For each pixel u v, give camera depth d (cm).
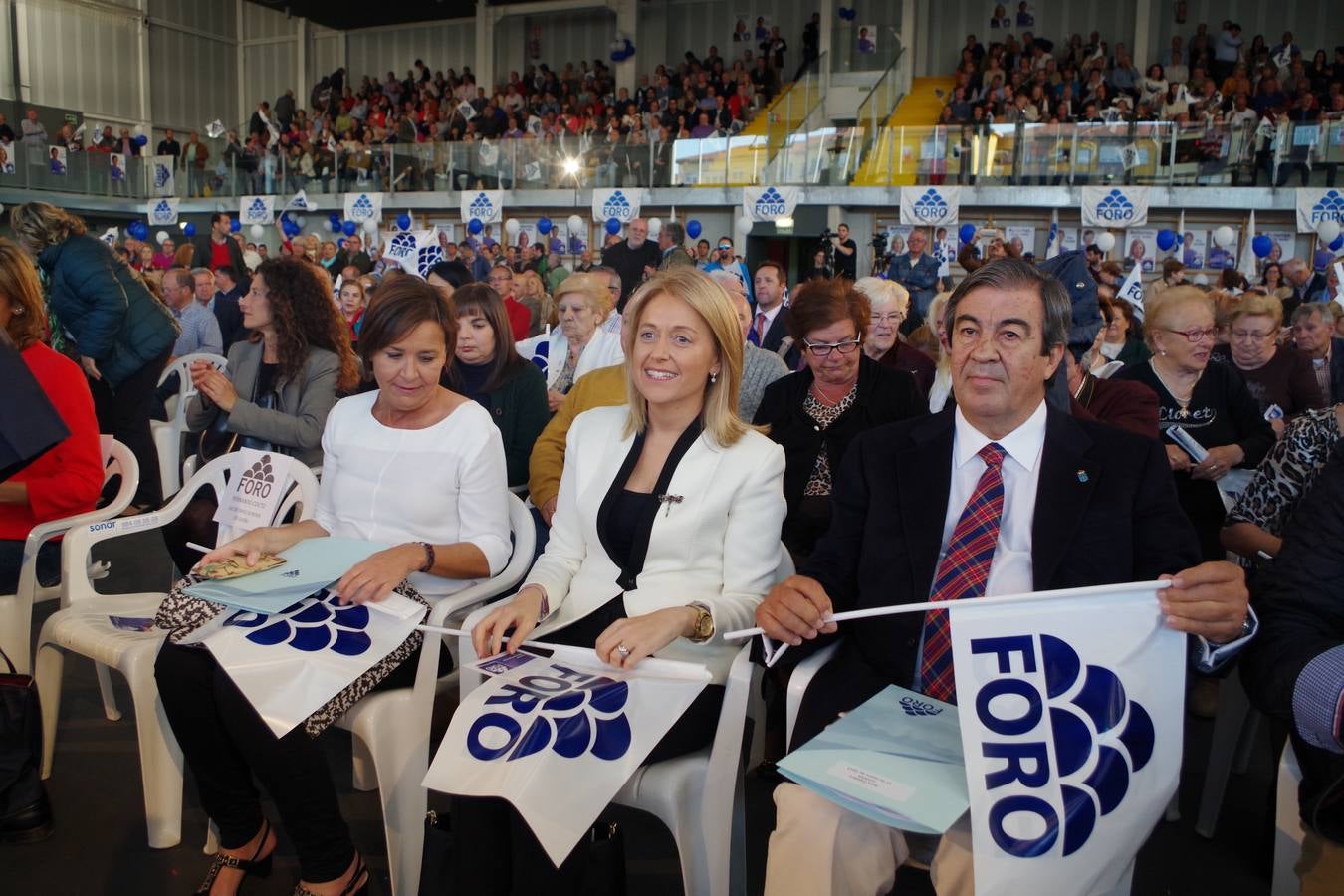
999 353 178
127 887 229
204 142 2080
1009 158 1441
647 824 264
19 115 2148
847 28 1866
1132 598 160
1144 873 238
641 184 1653
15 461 231
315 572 216
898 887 211
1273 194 1323
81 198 1923
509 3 2380
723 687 204
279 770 201
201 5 2544
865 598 196
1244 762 291
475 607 250
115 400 483
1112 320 423
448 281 489
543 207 1712
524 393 356
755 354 383
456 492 248
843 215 1565
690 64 2133
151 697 242
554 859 162
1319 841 165
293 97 2511
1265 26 1933
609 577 222
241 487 288
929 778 155
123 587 437
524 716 181
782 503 222
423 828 219
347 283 713
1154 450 186
